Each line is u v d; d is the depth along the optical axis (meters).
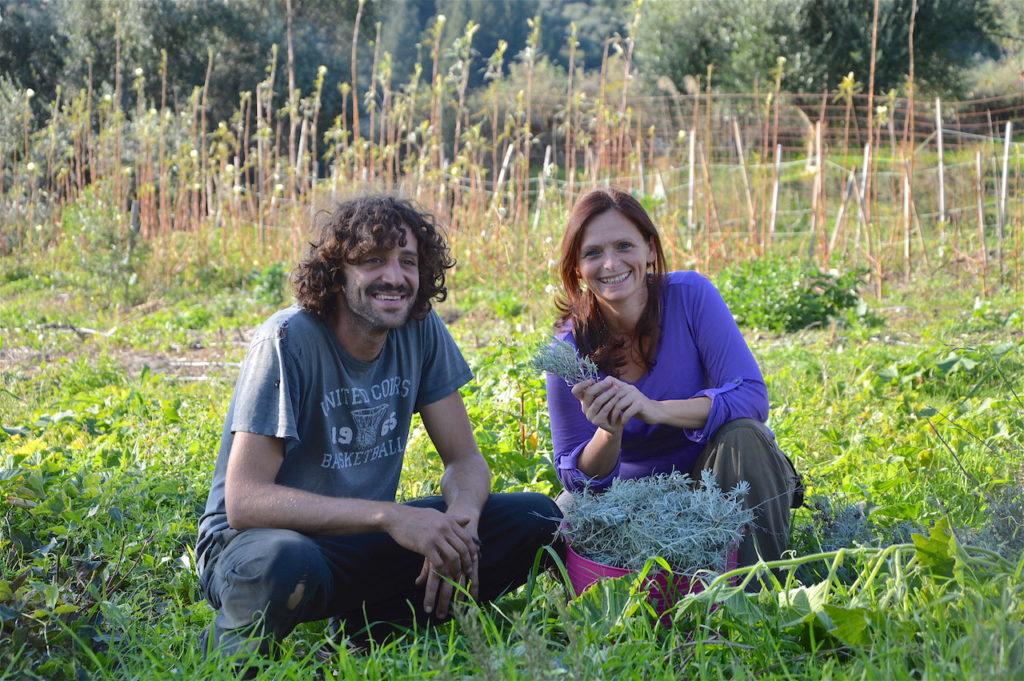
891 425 5.03
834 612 2.36
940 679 2.07
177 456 4.78
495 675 2.19
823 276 9.59
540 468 4.20
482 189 13.09
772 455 3.02
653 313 3.28
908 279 11.74
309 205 13.54
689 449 3.28
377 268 2.78
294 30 27.02
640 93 24.75
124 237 13.30
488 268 12.13
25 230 16.52
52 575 3.25
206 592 2.83
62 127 19.25
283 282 11.91
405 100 13.87
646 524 2.76
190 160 15.06
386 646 2.62
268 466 2.74
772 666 2.38
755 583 2.90
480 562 3.02
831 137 21.45
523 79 25.81
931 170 15.68
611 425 3.08
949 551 2.55
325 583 2.68
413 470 4.52
